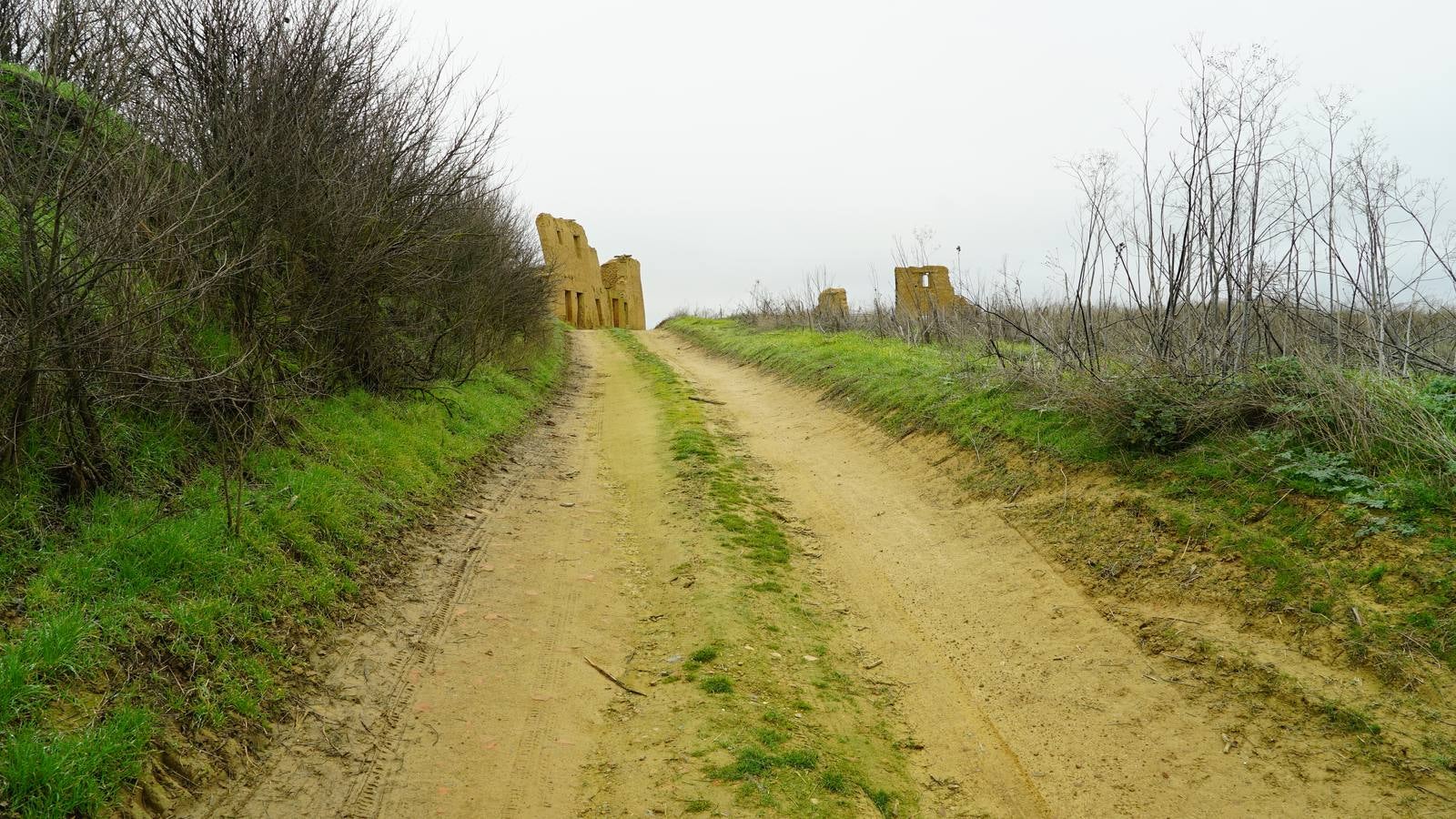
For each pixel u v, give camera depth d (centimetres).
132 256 496
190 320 666
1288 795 419
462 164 1049
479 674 533
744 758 445
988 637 626
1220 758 452
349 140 866
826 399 1521
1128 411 779
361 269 872
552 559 752
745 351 2442
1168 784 446
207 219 655
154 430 589
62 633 379
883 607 695
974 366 1223
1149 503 677
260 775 394
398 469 810
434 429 998
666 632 614
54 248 455
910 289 2336
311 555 576
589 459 1198
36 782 316
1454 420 604
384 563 644
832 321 2572
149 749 365
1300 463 622
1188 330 819
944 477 957
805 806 415
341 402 883
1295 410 669
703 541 788
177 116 673
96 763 335
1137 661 542
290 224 775
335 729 443
